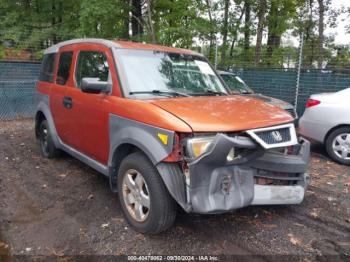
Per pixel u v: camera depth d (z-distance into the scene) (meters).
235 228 3.34
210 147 2.67
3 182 4.48
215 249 2.96
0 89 9.34
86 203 3.85
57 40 13.20
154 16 13.44
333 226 3.44
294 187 3.19
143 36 12.71
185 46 12.86
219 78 4.47
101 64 3.89
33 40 12.21
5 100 9.45
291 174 3.22
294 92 9.41
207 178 2.73
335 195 4.26
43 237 3.13
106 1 11.11
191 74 4.11
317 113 5.91
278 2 16.34
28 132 7.71
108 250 2.93
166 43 12.60
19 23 13.41
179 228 3.29
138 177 3.13
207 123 2.78
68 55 4.76
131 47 3.90
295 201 3.19
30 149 6.15
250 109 3.29
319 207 3.88
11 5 14.08
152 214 2.98
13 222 3.40
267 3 16.77
